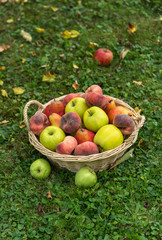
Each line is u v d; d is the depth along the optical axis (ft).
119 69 6.64
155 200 4.87
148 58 6.80
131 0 8.04
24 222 4.78
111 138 4.87
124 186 5.03
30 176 5.20
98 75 6.53
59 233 4.68
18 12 7.95
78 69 6.69
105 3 7.95
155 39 7.18
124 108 5.24
